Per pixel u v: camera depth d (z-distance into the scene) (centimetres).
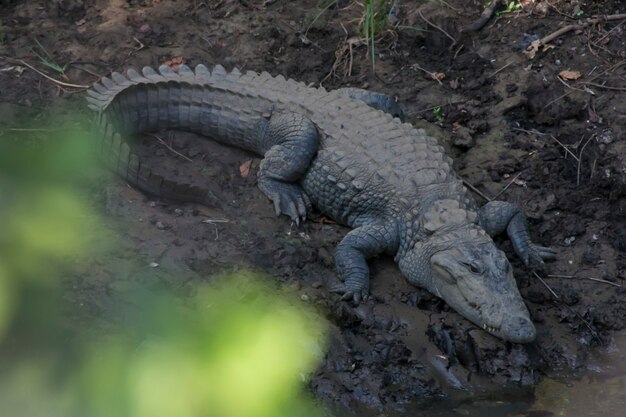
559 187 1230
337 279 1062
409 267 1078
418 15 1495
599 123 1316
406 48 1461
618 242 1146
